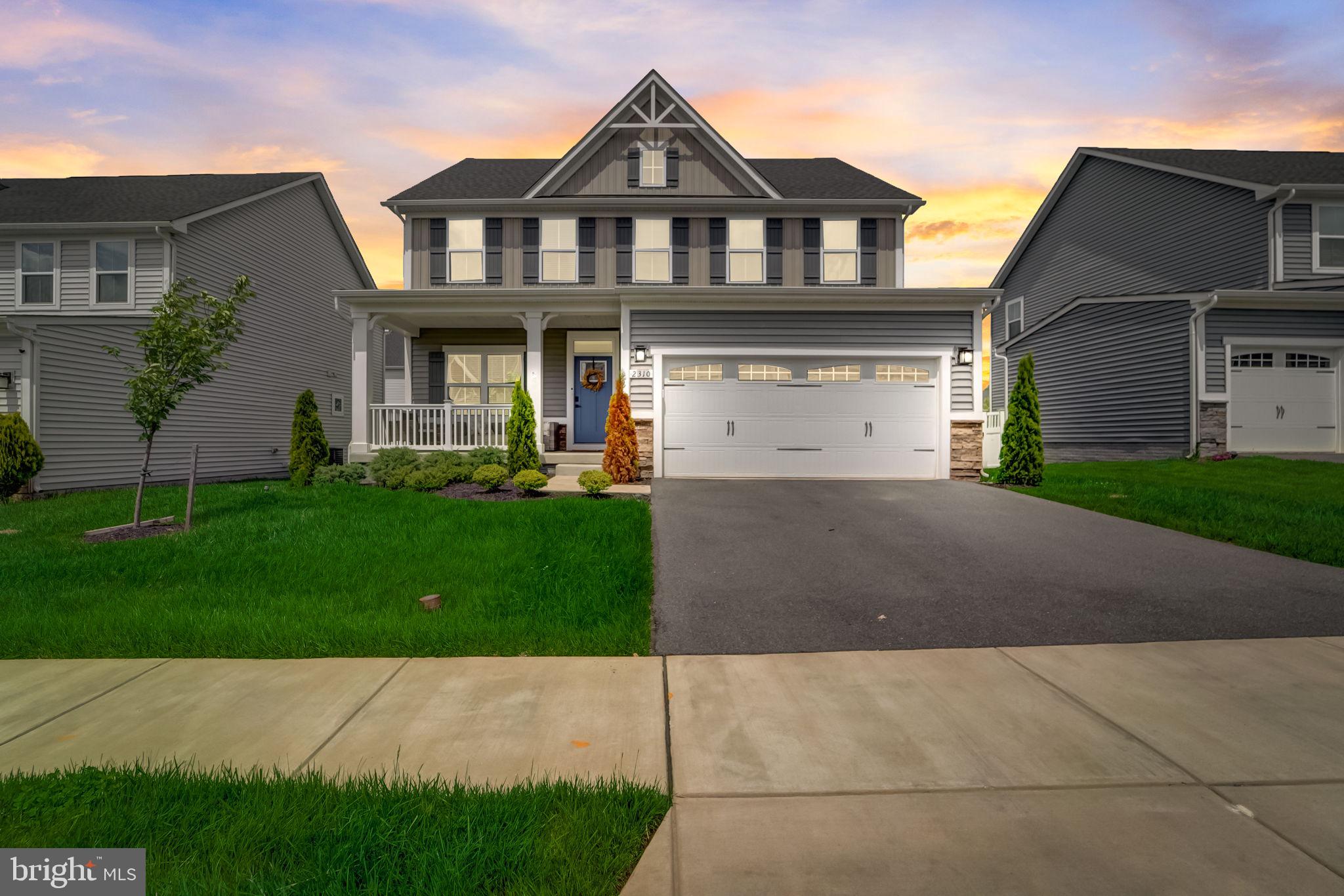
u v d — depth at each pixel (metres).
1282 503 9.43
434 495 10.52
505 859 2.38
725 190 17.11
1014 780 2.97
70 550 7.14
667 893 2.27
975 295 12.50
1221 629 4.92
